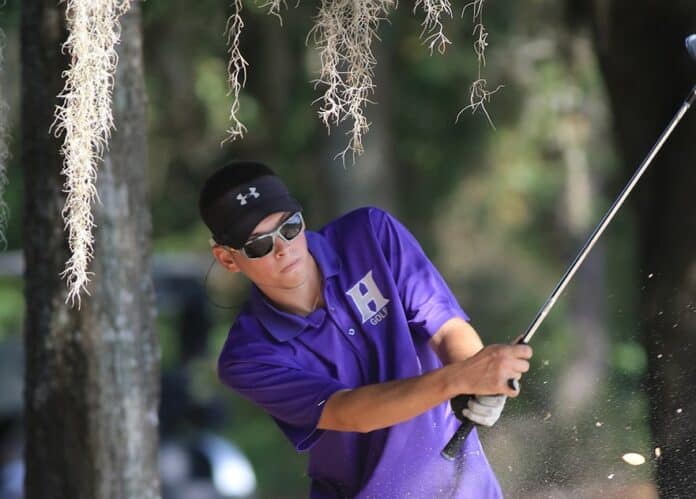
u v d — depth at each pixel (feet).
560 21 152.25
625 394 67.62
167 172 185.98
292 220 50.14
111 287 54.85
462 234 222.89
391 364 51.13
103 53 46.37
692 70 81.87
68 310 54.85
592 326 209.77
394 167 168.14
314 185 169.48
